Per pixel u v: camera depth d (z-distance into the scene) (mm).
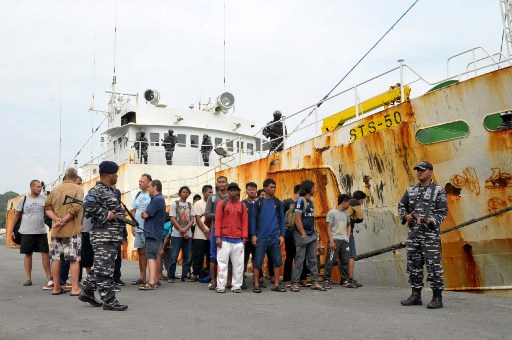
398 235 9609
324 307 6531
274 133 16422
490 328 5008
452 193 8633
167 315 5891
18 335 4734
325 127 13078
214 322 5426
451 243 8641
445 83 9305
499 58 9086
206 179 20375
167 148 20281
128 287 9031
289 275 9266
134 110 20844
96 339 4551
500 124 8094
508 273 8078
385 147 9773
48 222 8383
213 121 21984
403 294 7961
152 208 8727
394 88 11023
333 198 11203
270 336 4680
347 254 9117
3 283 9539
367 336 4664
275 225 8453
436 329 4973
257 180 14180
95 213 6180
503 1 10633
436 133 8859
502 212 7957
